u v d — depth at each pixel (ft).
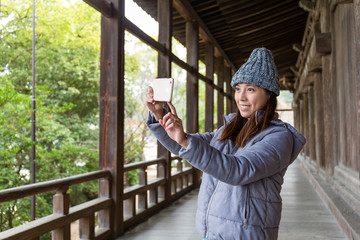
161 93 3.84
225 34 29.58
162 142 4.44
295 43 32.65
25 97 24.11
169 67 18.67
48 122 30.07
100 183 13.00
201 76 25.89
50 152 29.40
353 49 12.55
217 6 23.70
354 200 12.80
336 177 17.72
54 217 9.64
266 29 29.86
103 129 13.19
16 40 33.60
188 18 23.52
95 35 37.88
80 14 36.94
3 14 31.89
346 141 15.12
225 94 36.50
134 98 49.93
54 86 37.86
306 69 26.91
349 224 11.22
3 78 25.36
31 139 23.63
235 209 3.76
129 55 47.67
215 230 3.87
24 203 25.79
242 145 4.11
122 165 13.47
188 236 13.07
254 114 4.10
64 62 36.37
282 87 58.08
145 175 16.30
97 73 40.22
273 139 3.86
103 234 12.25
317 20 21.30
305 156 43.34
